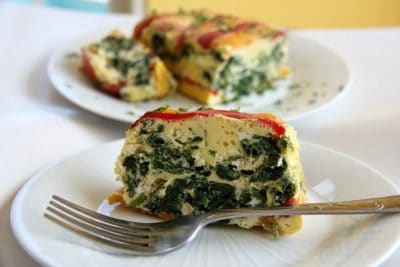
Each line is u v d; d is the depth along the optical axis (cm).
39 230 29
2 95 46
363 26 73
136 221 32
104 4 92
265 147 31
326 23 73
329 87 46
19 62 52
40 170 34
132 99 47
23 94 46
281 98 47
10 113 43
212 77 49
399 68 50
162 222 30
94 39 55
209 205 32
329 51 52
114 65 48
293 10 73
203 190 32
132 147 32
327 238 29
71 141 39
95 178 34
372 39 56
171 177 32
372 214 30
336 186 33
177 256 29
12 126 41
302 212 30
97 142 40
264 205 31
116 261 28
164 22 55
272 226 30
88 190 33
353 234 29
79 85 47
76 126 41
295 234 30
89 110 42
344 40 56
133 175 32
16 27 58
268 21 73
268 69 52
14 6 64
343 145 38
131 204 32
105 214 32
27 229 29
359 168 33
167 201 32
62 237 29
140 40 56
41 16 62
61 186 32
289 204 31
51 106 44
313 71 50
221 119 31
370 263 27
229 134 31
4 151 38
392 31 58
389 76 48
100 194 33
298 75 50
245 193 31
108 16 63
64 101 45
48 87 47
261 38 51
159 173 32
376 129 40
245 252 29
